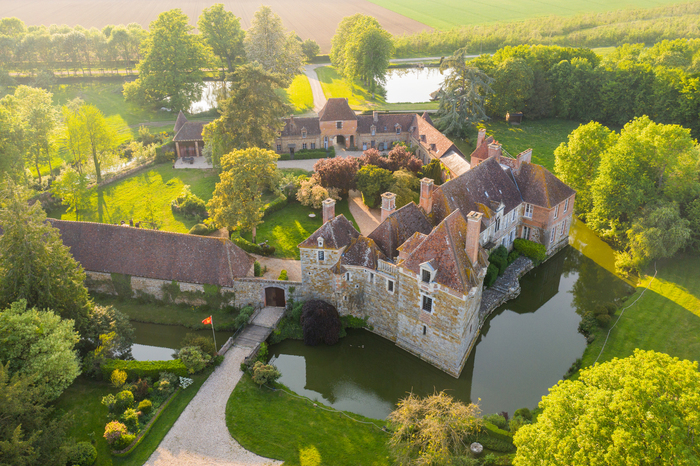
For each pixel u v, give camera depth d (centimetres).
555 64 12912
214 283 5991
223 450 4297
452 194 6284
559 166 8181
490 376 5347
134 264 6191
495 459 4166
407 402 4200
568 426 3331
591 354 5444
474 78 11269
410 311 5312
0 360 4081
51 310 4725
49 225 5122
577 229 8075
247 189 6944
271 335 5738
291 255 7119
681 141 6875
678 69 11531
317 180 8506
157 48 13425
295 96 14975
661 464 2872
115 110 13875
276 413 4694
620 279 6825
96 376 5025
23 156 8831
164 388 4781
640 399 3073
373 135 10950
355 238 5741
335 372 5609
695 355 5266
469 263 4997
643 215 6831
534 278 6962
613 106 12300
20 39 16938
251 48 14912
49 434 3962
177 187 9294
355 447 4359
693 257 6925
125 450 4247
